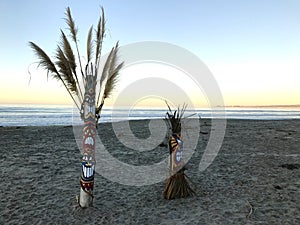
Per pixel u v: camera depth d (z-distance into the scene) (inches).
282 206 173.5
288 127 711.7
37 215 165.0
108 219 158.1
